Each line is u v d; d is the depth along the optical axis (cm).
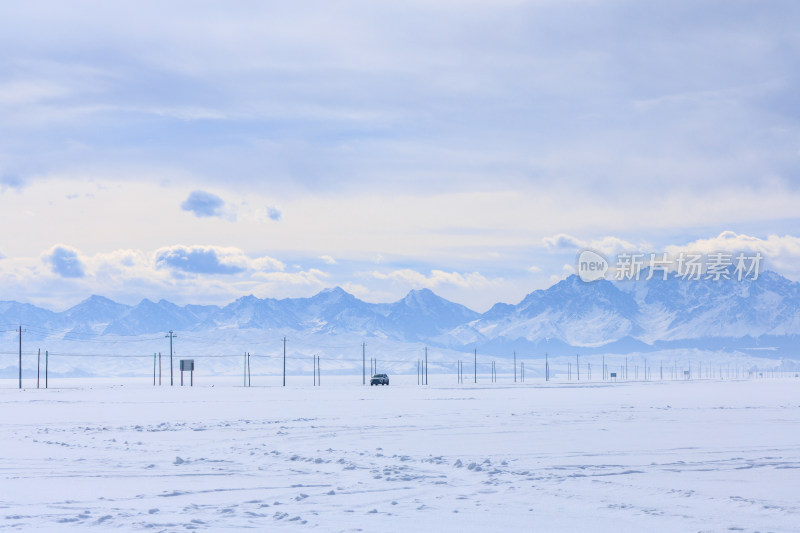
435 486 2806
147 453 3906
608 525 2125
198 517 2242
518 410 7600
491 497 2575
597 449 4031
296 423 5856
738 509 2352
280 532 2027
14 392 14262
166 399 10644
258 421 6078
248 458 3678
